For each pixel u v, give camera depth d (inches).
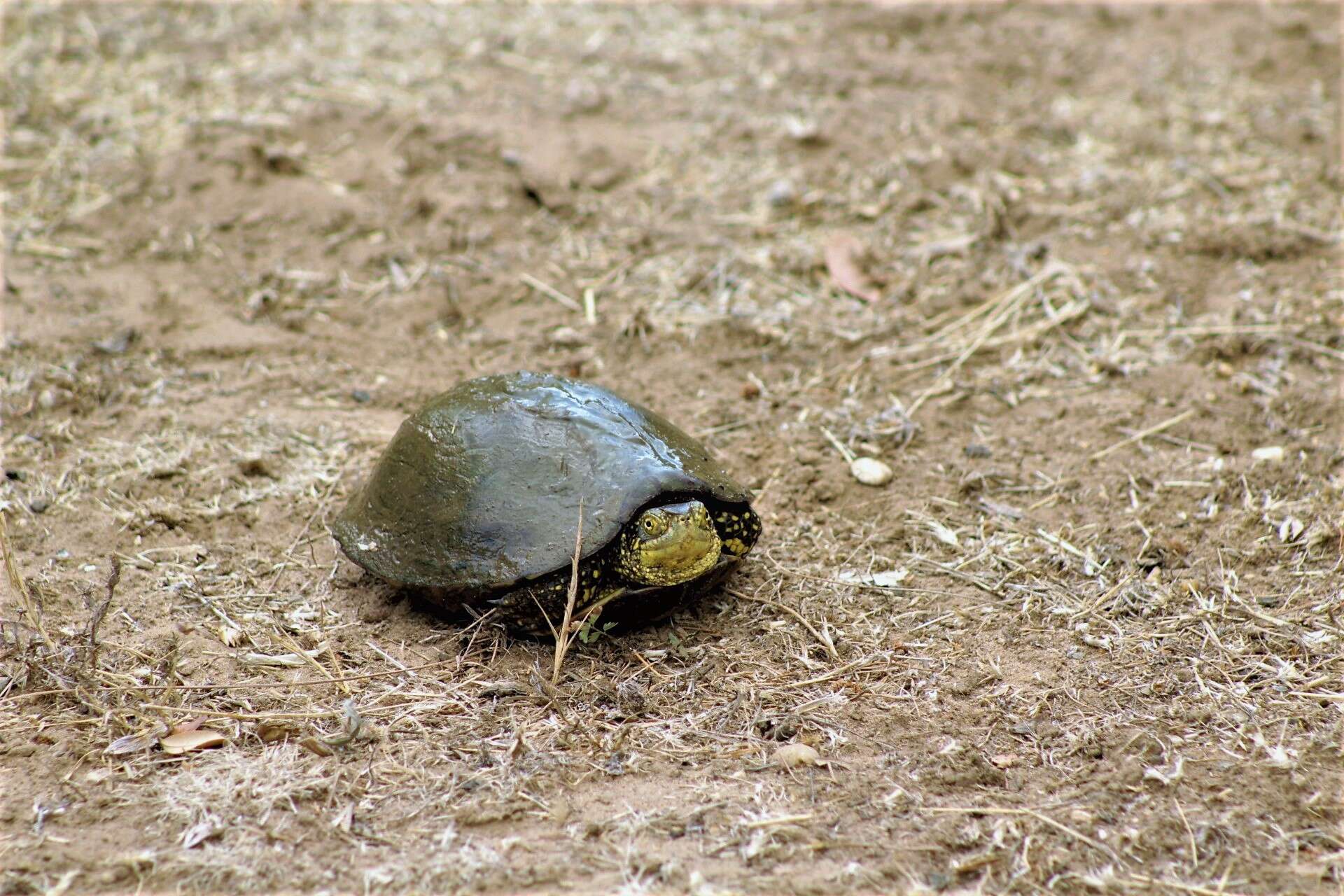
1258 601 409.1
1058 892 291.3
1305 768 330.6
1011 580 426.0
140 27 919.7
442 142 767.1
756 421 530.3
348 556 388.8
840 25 965.2
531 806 317.4
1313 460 486.6
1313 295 607.5
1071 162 757.3
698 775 332.2
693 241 681.6
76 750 332.8
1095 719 354.6
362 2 987.3
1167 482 479.2
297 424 521.3
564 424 375.9
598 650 384.2
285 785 322.3
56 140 759.7
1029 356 575.5
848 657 384.2
